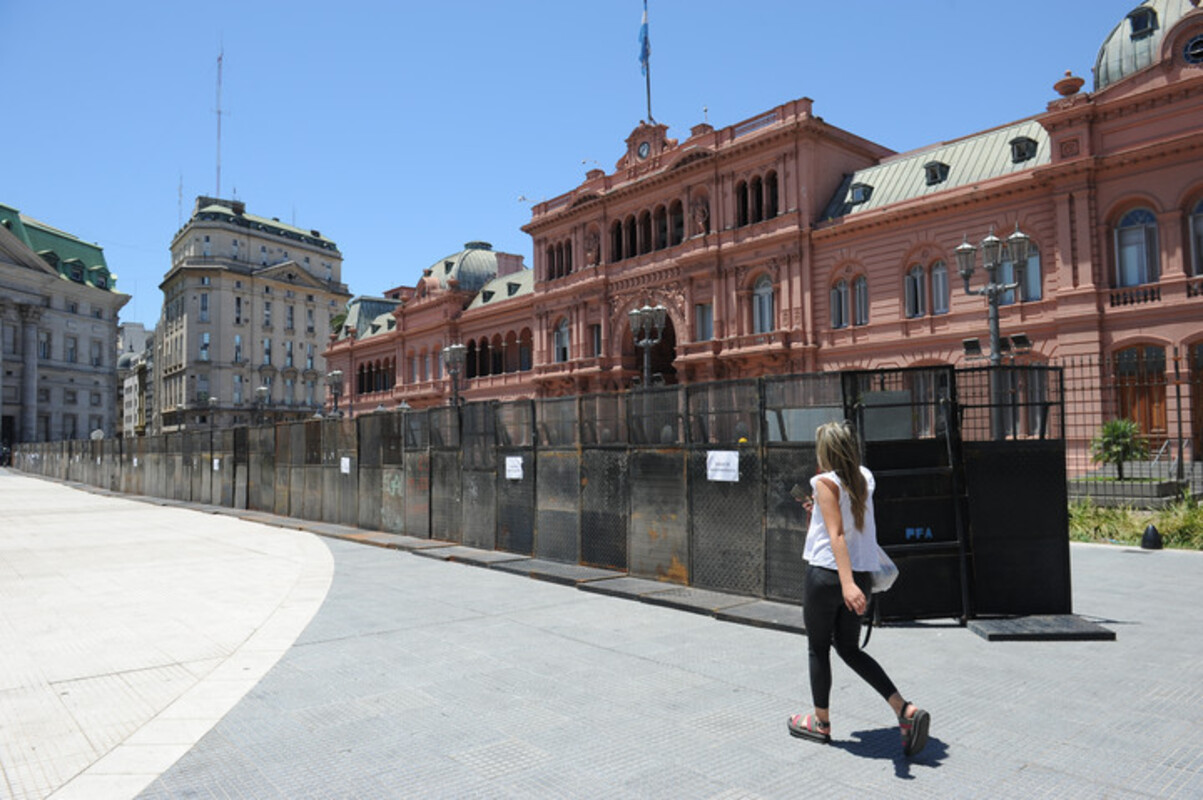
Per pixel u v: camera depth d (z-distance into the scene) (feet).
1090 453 77.46
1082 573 37.35
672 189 133.39
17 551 51.88
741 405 32.24
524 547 44.83
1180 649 23.62
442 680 22.12
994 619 27.07
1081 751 15.99
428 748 17.04
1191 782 14.42
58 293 299.17
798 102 114.93
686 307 129.39
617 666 23.15
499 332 174.50
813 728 16.87
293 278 314.55
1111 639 24.80
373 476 60.70
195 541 56.75
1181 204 82.74
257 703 20.35
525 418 45.06
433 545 50.19
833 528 15.51
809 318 113.91
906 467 28.02
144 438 114.83
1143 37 87.04
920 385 28.60
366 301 240.12
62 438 297.33
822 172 117.39
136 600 34.73
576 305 149.69
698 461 34.09
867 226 108.37
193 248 296.71
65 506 95.30
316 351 322.14
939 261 102.99
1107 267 87.61
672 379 146.10
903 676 21.38
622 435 38.52
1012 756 15.83
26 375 281.95
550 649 25.25
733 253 122.72
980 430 29.32
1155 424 83.56
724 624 28.43
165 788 15.16
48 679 22.80
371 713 19.44
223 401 290.56
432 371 194.18
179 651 25.89
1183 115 82.74
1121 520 51.21
